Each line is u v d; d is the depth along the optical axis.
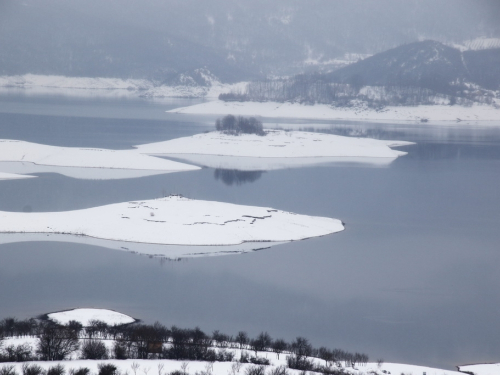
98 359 112.31
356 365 123.06
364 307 159.88
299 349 125.50
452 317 155.12
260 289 169.25
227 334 139.00
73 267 180.50
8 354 112.38
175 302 157.75
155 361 111.38
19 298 156.50
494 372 125.88
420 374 119.50
